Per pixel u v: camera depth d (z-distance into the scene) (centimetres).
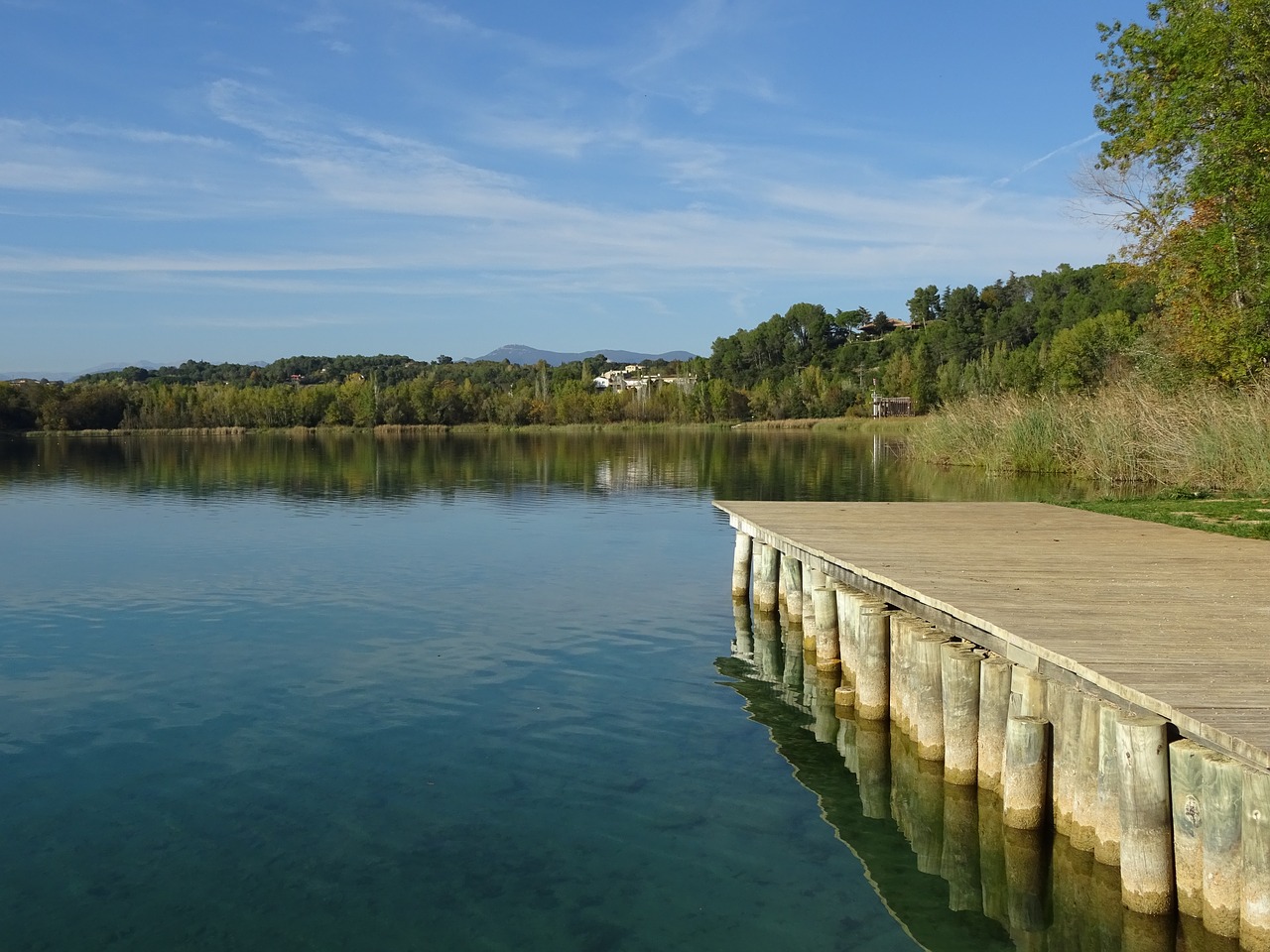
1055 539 1124
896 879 634
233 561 1739
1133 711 575
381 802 732
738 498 2584
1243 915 495
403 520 2305
